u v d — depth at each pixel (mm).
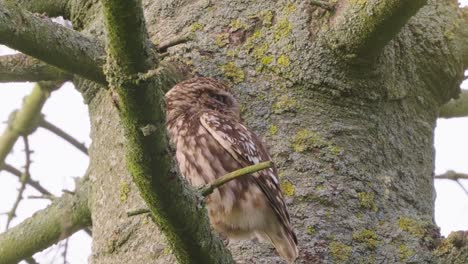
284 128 6547
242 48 6871
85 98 7293
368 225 6258
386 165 6625
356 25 6316
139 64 3881
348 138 6543
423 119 7078
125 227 6430
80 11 7695
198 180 6453
